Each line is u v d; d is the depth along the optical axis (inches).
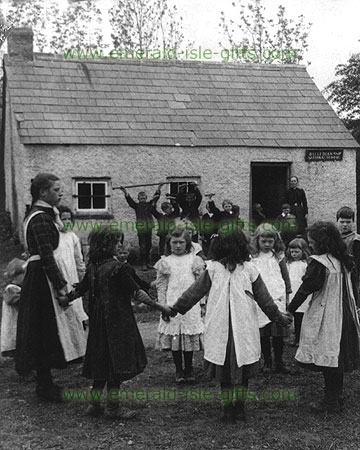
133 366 181.2
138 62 638.5
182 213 497.7
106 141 541.3
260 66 681.6
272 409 193.0
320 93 663.1
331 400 189.6
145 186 553.0
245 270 181.9
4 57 599.5
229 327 177.0
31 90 572.1
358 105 796.0
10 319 234.2
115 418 183.6
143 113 581.9
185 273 227.5
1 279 442.0
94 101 580.7
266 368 240.4
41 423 180.9
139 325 338.6
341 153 606.5
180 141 562.3
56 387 206.1
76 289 192.9
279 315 184.9
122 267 183.2
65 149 531.5
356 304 199.5
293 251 288.7
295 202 544.1
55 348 196.1
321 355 184.9
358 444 164.2
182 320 221.5
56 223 211.3
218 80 648.4
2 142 758.5
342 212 225.1
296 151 595.2
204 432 172.4
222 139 575.2
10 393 211.6
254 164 590.9
